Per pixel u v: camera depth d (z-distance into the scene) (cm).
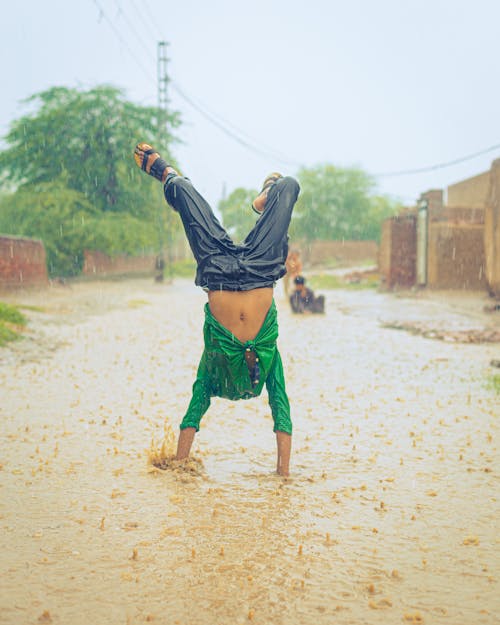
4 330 1288
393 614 330
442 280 3072
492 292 2241
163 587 353
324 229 6122
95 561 383
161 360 1188
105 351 1280
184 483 520
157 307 2420
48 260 3806
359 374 1041
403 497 496
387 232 3447
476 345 1388
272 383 545
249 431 688
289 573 371
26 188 4084
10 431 676
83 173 4122
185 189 498
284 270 504
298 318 1995
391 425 717
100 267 4616
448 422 730
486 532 432
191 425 554
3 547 400
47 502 476
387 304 2553
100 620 321
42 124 4103
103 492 498
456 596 348
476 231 3073
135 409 786
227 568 376
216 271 481
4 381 945
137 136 4125
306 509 468
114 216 4022
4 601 336
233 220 9906
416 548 407
